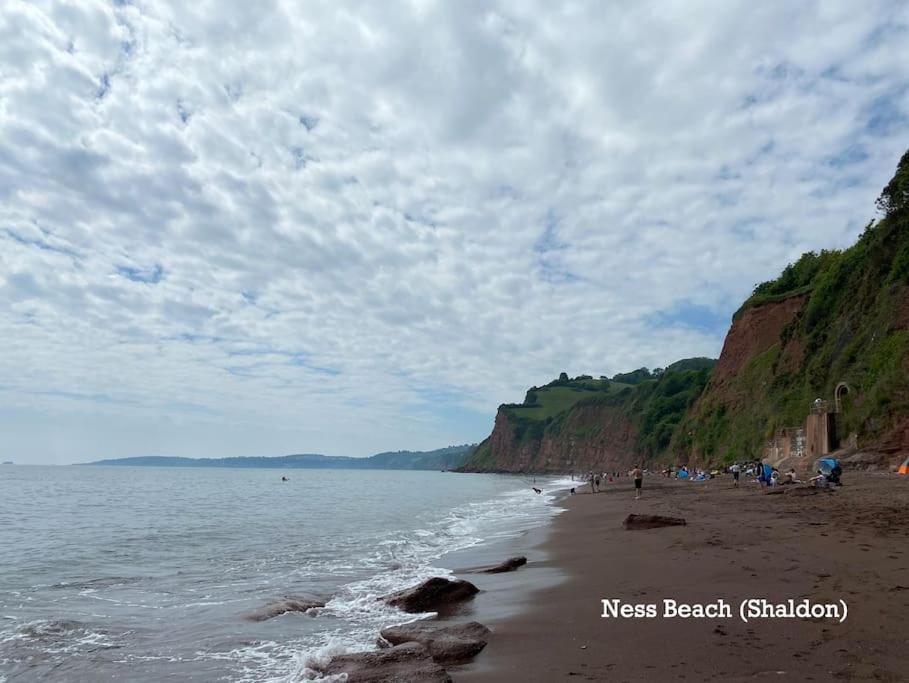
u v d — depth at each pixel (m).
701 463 64.69
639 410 131.25
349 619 9.20
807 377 45.69
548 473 160.12
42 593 11.88
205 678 6.81
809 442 37.84
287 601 10.22
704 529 14.54
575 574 11.02
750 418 55.50
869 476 27.17
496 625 7.84
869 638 5.80
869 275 41.78
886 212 41.47
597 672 5.68
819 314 49.41
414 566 14.11
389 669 6.18
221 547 18.38
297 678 6.52
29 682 6.88
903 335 33.59
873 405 32.78
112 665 7.35
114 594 11.74
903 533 11.45
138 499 45.34
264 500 44.88
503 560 14.09
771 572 8.96
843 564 8.98
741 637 6.21
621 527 17.75
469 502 42.06
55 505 38.53
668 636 6.53
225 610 10.12
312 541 19.67
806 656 5.49
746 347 67.12
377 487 74.50
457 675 6.00
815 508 17.31
